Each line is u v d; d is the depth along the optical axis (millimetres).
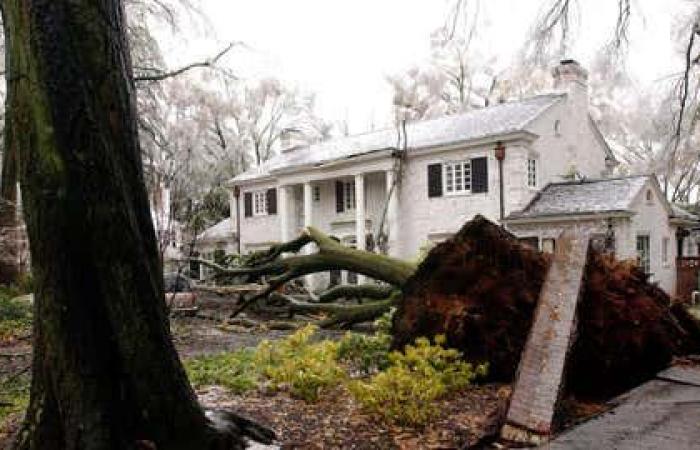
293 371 4598
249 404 4422
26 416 2756
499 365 5156
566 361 4102
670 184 32625
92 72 2650
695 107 15852
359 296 12492
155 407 2729
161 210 15484
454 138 20188
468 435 3684
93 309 2635
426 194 20953
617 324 5078
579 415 4105
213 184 29500
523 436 3469
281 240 25969
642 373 5242
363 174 22719
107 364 2646
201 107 26000
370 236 23078
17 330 11242
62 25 2594
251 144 39781
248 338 10984
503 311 5301
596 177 22297
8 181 13055
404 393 3982
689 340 5902
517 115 20109
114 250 2625
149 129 15484
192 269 29688
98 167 2609
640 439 3305
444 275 5621
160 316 2799
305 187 24750
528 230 18094
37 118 2531
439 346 4852
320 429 3830
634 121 20453
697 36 15312
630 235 16672
